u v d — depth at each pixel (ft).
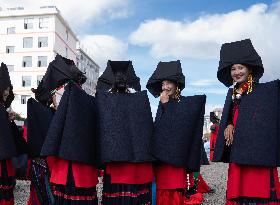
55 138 13.85
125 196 13.89
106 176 14.20
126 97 14.23
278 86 12.60
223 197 26.81
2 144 16.07
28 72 190.08
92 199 14.25
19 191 28.58
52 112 18.35
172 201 14.97
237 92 13.07
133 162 13.84
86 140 13.83
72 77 16.62
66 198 13.96
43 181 17.39
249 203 12.42
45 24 190.29
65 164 14.03
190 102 14.90
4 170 16.44
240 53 12.76
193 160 14.92
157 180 15.20
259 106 12.39
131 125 13.96
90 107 14.16
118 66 14.66
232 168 12.57
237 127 12.53
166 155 14.43
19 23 191.83
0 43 193.06
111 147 13.58
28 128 17.61
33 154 17.40
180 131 14.64
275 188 12.35
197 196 20.04
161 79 15.96
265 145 12.08
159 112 15.72
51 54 188.85
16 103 189.37
